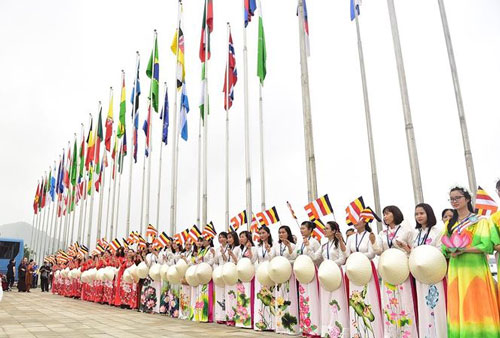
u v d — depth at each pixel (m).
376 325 5.81
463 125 10.21
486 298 4.55
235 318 8.28
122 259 13.80
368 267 5.94
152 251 11.50
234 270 8.34
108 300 14.49
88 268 17.67
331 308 6.40
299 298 6.97
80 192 30.61
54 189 38.53
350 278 5.96
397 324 5.51
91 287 16.66
